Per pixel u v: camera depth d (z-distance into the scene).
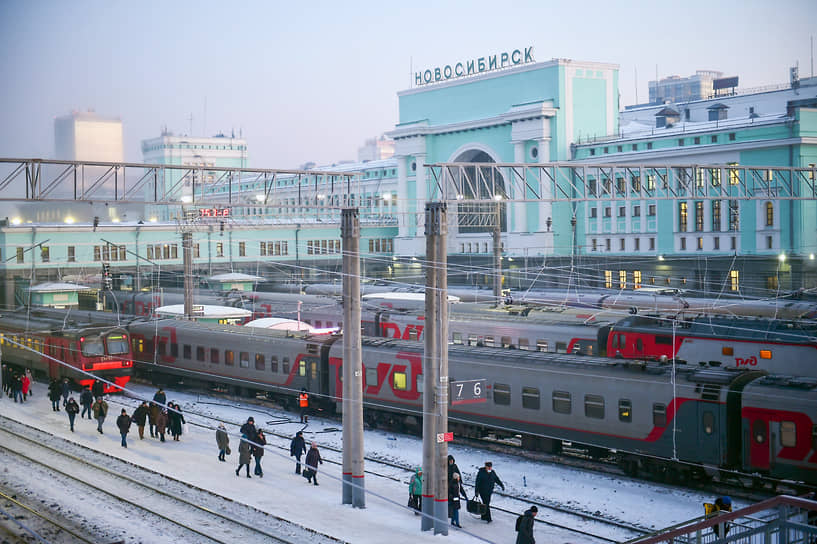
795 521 14.77
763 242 69.06
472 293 62.69
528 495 25.95
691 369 27.80
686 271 73.62
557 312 44.28
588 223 83.88
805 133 66.50
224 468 29.52
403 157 100.75
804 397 24.47
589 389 29.47
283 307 60.38
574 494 26.00
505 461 30.39
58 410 40.06
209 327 46.38
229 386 45.75
